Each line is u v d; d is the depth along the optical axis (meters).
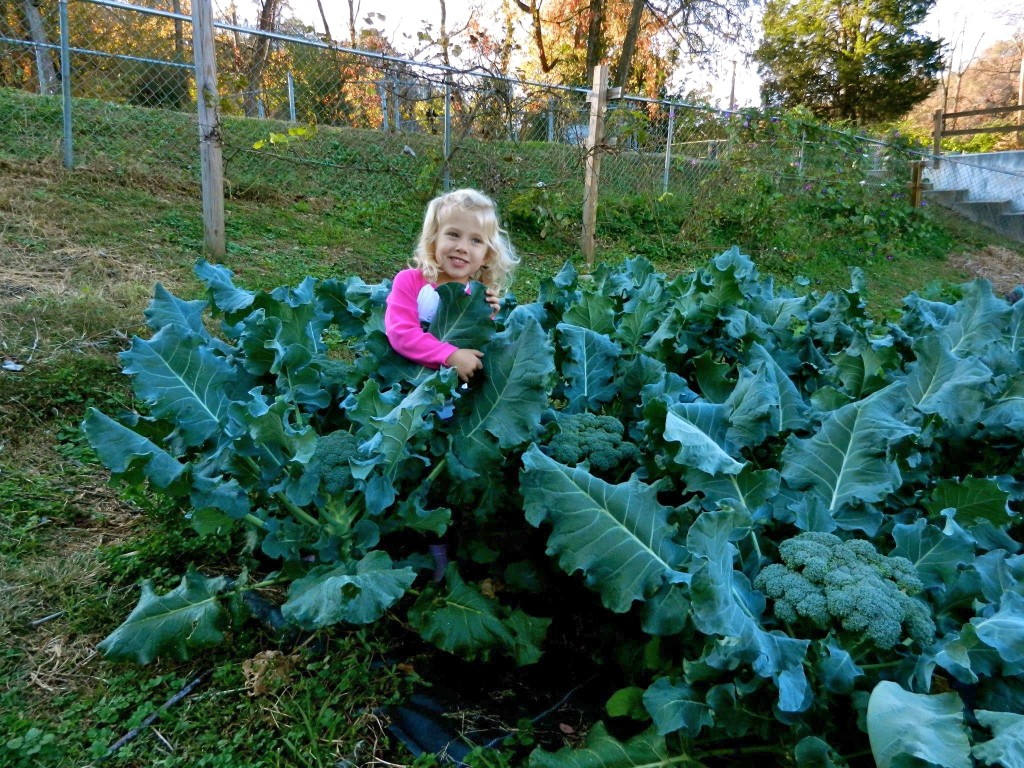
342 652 2.30
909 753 1.43
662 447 2.38
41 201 6.14
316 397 2.70
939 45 20.62
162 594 2.53
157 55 10.53
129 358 2.45
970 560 1.99
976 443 2.83
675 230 10.95
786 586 1.82
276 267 6.16
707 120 11.07
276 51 9.01
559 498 2.00
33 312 4.27
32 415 3.51
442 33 9.05
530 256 8.65
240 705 2.09
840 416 2.32
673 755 1.83
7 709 2.03
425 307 2.68
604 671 2.37
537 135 10.02
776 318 3.71
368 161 9.40
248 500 2.31
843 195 11.62
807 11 21.62
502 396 2.43
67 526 2.88
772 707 1.74
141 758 1.92
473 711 2.16
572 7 24.97
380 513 2.27
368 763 1.96
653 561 1.95
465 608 2.27
